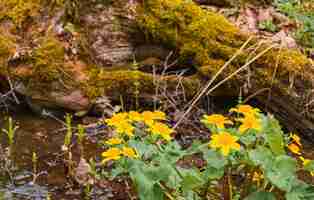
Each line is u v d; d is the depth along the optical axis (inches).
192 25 166.6
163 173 94.4
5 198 125.3
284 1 216.8
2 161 140.1
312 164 97.7
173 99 162.9
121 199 127.0
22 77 158.4
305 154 152.3
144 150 97.7
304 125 159.3
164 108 162.6
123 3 168.2
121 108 161.8
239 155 96.1
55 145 148.1
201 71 162.2
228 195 106.6
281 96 159.3
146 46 170.9
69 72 159.3
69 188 130.5
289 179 91.8
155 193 94.0
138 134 106.3
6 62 160.1
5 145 147.0
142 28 167.5
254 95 161.5
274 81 158.7
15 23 165.6
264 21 199.6
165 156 97.5
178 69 170.4
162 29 166.6
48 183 132.1
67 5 165.6
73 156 142.8
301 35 197.0
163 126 98.7
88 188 126.0
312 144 158.6
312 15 210.5
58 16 165.8
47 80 157.5
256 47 161.0
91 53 165.9
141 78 160.7
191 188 94.4
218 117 98.4
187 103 164.2
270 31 197.0
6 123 158.2
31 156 142.8
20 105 165.5
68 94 158.6
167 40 167.0
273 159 93.5
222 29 167.0
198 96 152.3
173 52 168.6
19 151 144.6
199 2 203.6
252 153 94.0
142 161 96.7
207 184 102.4
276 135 96.3
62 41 163.2
